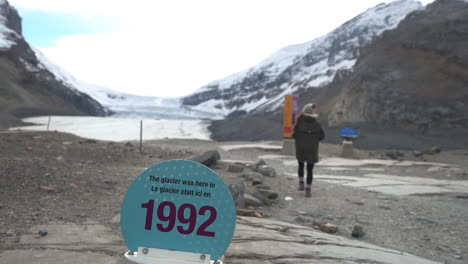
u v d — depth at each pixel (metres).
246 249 3.10
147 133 34.97
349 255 3.16
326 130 31.00
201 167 2.08
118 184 5.63
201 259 2.04
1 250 2.86
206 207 2.06
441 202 6.41
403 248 3.92
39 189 4.88
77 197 4.75
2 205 4.11
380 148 21.45
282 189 6.80
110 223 3.76
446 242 4.20
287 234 3.74
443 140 24.78
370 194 6.86
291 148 15.02
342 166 11.64
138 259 2.06
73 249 2.94
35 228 3.46
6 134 9.71
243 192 5.21
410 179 8.98
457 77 35.44
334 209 5.56
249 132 32.94
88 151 8.80
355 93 43.50
